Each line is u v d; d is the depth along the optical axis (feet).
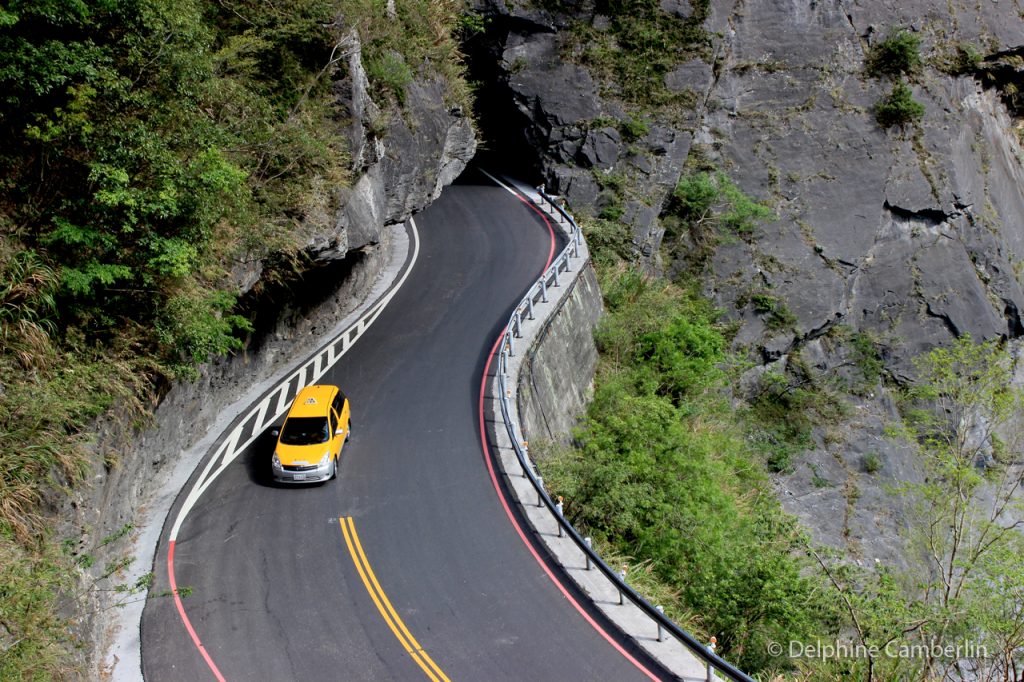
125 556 46.93
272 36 62.64
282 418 64.90
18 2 37.37
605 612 43.57
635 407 82.02
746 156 132.77
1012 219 149.59
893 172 135.64
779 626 53.57
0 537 34.04
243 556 48.08
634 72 129.08
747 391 124.06
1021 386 75.25
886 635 52.47
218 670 39.34
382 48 80.33
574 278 91.45
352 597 44.60
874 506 115.03
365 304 88.89
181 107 46.14
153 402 49.24
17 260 39.50
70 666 35.47
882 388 131.44
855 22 139.64
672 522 62.59
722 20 133.49
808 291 128.67
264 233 57.52
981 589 56.49
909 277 135.23
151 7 43.01
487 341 78.69
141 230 43.73
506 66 127.65
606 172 125.70
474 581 46.06
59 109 39.34
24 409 37.35
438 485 56.08
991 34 147.23
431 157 90.17
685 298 121.80
